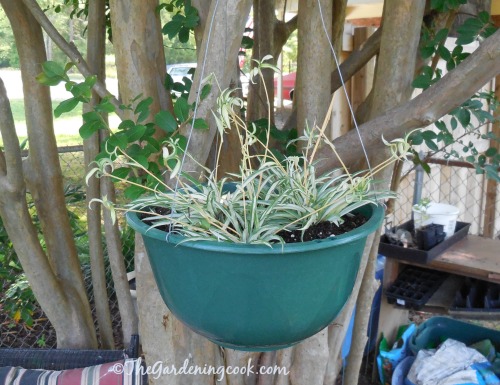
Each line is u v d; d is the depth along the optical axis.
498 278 1.91
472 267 1.96
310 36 1.18
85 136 0.96
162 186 1.02
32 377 1.60
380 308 2.23
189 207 0.79
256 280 0.73
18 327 2.62
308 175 0.91
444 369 1.92
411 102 1.03
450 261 2.02
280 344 0.81
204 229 0.77
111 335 2.03
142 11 1.08
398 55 1.19
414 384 1.96
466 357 1.96
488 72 0.94
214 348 1.39
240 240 0.75
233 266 0.72
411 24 1.16
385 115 1.06
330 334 1.48
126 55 1.08
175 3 1.48
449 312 2.09
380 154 1.25
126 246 2.62
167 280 0.80
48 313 1.81
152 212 0.84
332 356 1.50
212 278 0.74
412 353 2.18
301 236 0.78
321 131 0.89
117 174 0.94
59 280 1.84
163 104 1.18
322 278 0.76
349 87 2.55
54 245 1.83
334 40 1.71
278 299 0.75
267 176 0.94
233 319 0.77
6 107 1.53
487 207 3.22
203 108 1.00
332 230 0.84
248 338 0.79
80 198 2.39
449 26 1.54
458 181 3.20
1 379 1.60
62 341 1.85
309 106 1.22
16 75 7.30
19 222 1.66
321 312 0.80
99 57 1.64
